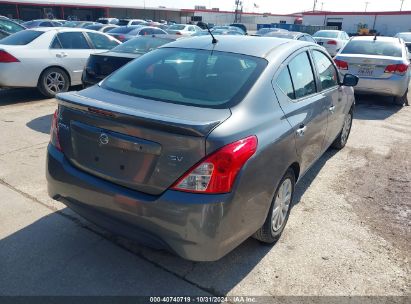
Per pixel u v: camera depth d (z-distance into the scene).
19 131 5.75
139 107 2.59
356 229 3.49
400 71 8.01
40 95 8.35
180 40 3.70
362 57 8.13
